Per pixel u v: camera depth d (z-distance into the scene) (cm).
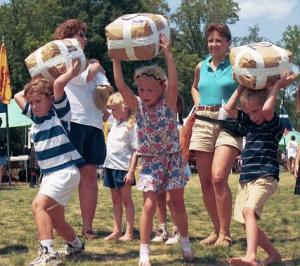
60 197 504
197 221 822
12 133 3469
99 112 661
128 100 525
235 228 728
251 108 505
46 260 497
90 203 670
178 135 529
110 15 4906
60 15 5022
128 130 670
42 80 509
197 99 658
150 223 509
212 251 575
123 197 672
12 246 609
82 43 654
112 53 509
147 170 520
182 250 541
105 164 684
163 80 518
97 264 517
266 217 859
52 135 509
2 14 4875
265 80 501
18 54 4800
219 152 598
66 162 509
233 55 516
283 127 518
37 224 500
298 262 522
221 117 538
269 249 518
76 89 644
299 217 853
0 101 1944
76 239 557
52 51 518
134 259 545
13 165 2403
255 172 502
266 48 509
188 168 655
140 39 496
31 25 5009
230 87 615
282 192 1384
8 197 1251
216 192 603
